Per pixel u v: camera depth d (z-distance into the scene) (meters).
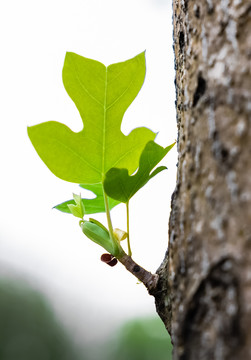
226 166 0.51
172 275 0.54
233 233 0.50
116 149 0.59
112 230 0.58
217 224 0.51
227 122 0.51
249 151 0.51
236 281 0.50
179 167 0.54
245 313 0.50
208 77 0.53
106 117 0.59
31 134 0.58
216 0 0.53
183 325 0.52
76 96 0.59
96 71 0.59
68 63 0.58
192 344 0.51
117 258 0.58
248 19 0.52
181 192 0.54
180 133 0.55
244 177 0.51
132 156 0.60
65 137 0.59
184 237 0.53
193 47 0.54
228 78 0.52
